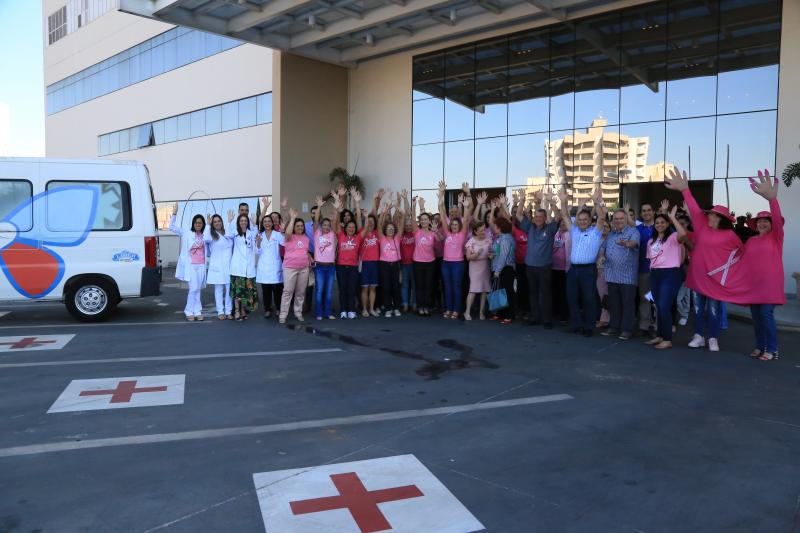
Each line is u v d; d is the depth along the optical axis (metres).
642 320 8.49
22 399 5.04
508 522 3.07
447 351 7.21
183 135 26.02
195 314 9.37
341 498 3.30
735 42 13.93
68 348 7.14
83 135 33.25
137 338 7.82
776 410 5.02
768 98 13.53
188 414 4.71
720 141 14.22
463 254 9.82
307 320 9.48
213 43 24.14
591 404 5.13
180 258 9.38
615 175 15.80
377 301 10.70
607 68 15.80
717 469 3.77
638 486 3.50
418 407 4.97
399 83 19.97
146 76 28.09
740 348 7.64
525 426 4.54
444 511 3.17
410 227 10.55
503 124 17.72
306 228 10.16
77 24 33.06
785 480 3.62
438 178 19.12
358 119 21.14
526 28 16.98
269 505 3.21
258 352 7.02
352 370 6.21
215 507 3.18
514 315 9.69
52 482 3.45
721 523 3.08
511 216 10.06
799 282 12.33
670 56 14.86
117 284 9.04
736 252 7.19
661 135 15.05
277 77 19.34
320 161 20.55
